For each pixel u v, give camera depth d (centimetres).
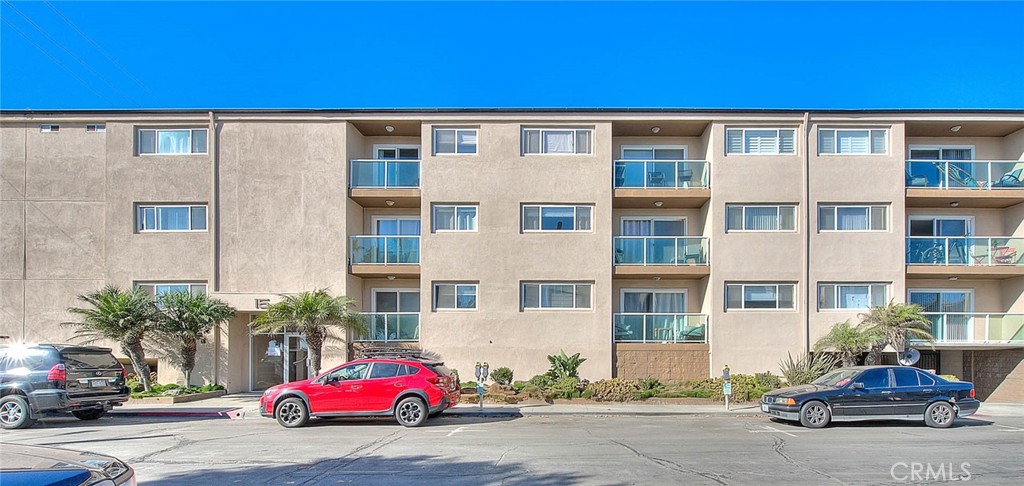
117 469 469
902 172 1989
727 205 2005
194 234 1977
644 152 2180
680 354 1970
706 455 952
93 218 1994
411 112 2009
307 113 2000
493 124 2023
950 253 1998
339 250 1977
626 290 2169
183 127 2011
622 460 910
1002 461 912
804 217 1980
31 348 1309
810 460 914
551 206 2020
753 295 1991
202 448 1024
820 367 1831
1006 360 1986
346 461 910
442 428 1282
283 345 2027
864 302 1984
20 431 1251
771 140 2027
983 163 2020
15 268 1970
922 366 2125
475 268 1991
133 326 1747
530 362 1972
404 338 1994
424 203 1998
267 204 1983
